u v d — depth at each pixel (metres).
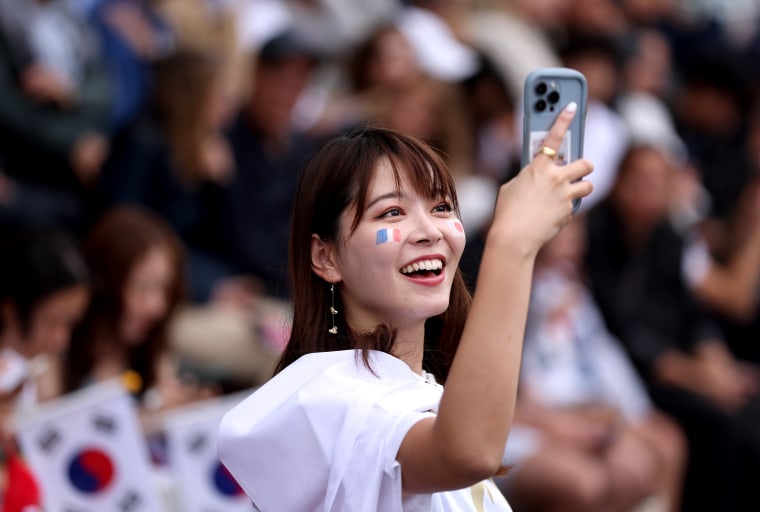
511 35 16.58
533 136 5.22
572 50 17.33
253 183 13.75
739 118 18.86
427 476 4.82
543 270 13.27
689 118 18.98
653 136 17.78
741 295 16.12
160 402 10.44
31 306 9.17
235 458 5.37
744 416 14.42
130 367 10.48
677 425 14.26
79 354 10.25
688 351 14.66
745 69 19.06
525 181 5.04
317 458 5.14
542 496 11.92
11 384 9.05
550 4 19.38
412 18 16.59
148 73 14.13
